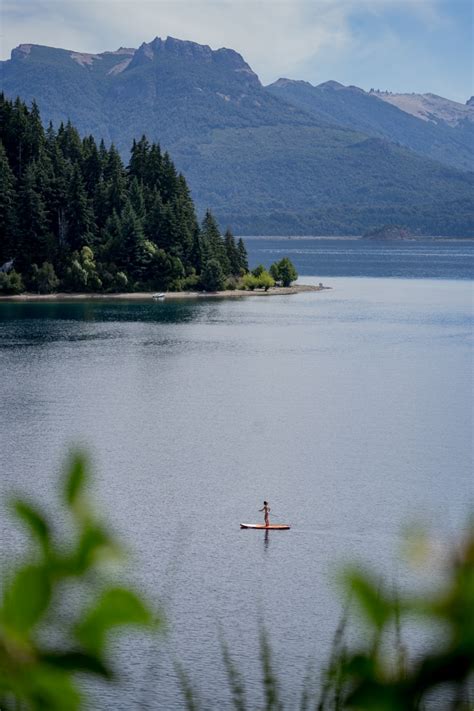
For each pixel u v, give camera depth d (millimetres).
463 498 112188
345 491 116188
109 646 3254
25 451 132125
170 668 60531
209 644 67688
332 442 144750
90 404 172125
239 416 165625
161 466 127938
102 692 53750
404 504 110188
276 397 185000
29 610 3232
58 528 3453
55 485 3510
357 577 3324
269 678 7008
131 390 188000
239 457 134375
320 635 70812
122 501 109938
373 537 97250
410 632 20953
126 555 3412
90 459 3529
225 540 95562
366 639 3297
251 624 72812
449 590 3162
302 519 104000
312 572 86062
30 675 3160
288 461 132250
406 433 151250
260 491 116000
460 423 158875
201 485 118312
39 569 3303
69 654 3215
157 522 101875
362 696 3209
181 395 184750
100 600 3262
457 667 3072
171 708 54562
